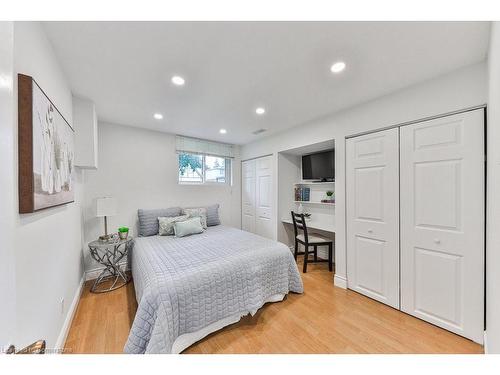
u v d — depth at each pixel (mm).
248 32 1280
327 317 1972
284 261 2332
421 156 1885
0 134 545
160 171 3504
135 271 2260
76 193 2234
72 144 1949
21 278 964
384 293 2170
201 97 2197
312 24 1219
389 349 1570
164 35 1303
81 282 2488
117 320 1922
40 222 1181
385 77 1804
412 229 1945
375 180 2223
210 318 1679
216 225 3816
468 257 1636
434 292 1815
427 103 1848
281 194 3715
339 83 1913
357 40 1352
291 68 1674
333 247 3516
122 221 3127
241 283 1904
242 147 4523
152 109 2531
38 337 1136
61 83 1628
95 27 1229
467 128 1640
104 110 2547
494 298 1174
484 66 1562
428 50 1450
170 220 3156
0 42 561
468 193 1636
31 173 983
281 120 2932
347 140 2498
